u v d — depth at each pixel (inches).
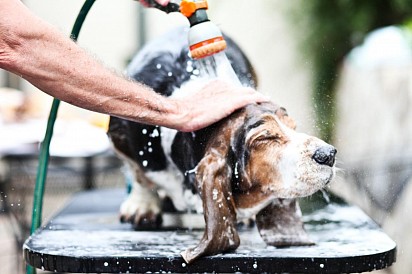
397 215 148.6
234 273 71.1
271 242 77.0
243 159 73.0
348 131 175.5
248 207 74.8
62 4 245.3
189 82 84.7
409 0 174.1
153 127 85.0
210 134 75.2
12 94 206.7
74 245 78.6
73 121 168.1
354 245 77.6
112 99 70.1
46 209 196.9
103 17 261.6
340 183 114.7
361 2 178.4
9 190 151.4
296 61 176.7
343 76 184.5
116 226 92.4
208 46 75.4
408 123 179.0
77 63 68.6
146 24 258.2
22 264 145.0
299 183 71.0
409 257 147.3
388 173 142.5
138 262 71.6
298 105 90.7
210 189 72.3
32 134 159.2
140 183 93.4
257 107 74.8
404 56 203.6
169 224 93.0
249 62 92.7
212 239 71.1
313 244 77.6
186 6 76.4
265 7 184.9
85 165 167.0
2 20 65.3
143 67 88.6
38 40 67.0
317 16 181.2
